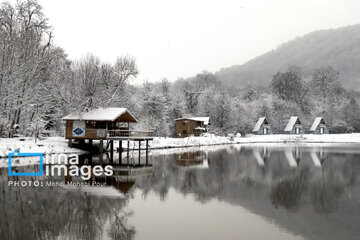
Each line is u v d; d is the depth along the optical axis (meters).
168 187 19.38
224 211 14.22
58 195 16.47
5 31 33.88
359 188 19.50
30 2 36.31
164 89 93.50
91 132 32.28
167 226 12.02
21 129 39.66
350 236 11.20
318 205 15.41
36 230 11.34
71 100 40.44
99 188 18.47
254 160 34.72
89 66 42.91
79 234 11.02
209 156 38.78
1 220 12.38
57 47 42.50
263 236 11.14
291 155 40.75
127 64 49.72
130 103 58.66
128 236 10.91
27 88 36.41
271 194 17.75
